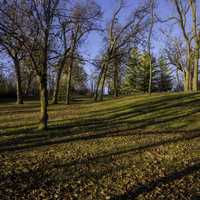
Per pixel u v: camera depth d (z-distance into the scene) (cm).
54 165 1162
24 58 1870
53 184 965
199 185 955
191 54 3888
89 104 3484
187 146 1477
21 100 3856
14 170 1098
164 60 6619
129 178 1022
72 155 1311
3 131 1845
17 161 1215
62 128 1927
